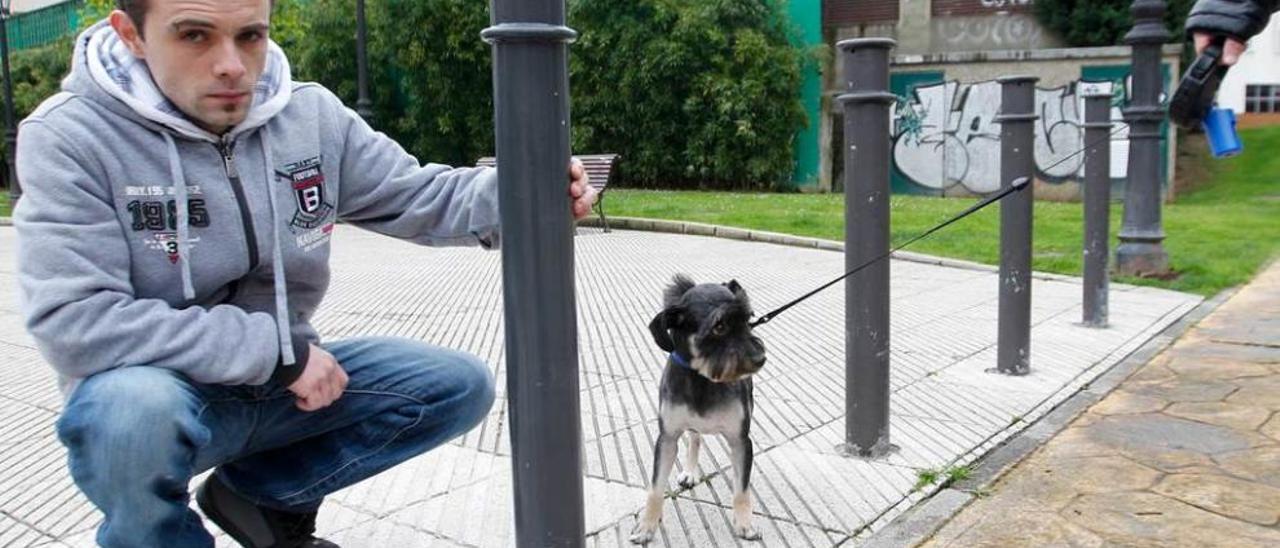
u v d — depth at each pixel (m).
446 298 8.34
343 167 2.60
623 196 17.81
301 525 2.74
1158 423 4.46
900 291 8.37
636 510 3.53
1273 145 21.69
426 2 19.69
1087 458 4.01
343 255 11.61
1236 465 3.87
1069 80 17.83
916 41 20.44
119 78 2.09
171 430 2.00
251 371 2.10
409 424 2.60
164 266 2.16
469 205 2.55
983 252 10.27
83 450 1.99
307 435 2.54
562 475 2.16
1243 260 9.32
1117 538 3.23
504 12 2.02
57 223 1.99
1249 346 5.97
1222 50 2.78
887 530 3.33
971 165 18.88
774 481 3.79
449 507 3.54
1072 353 5.87
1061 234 11.32
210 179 2.20
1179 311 7.16
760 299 8.07
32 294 1.97
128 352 2.02
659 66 19.05
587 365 5.78
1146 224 8.54
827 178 19.52
